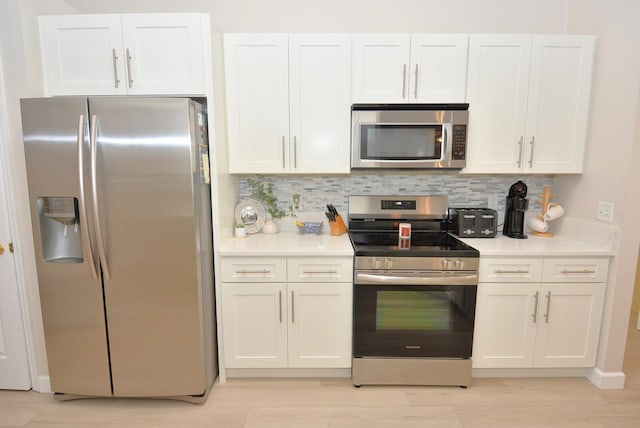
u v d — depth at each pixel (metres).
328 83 2.10
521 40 2.07
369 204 2.42
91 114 1.65
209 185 1.97
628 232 1.91
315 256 1.97
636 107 1.82
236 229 2.29
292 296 2.01
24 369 2.01
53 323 1.82
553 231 2.46
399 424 1.77
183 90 1.89
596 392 2.01
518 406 1.90
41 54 1.86
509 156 2.18
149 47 1.87
